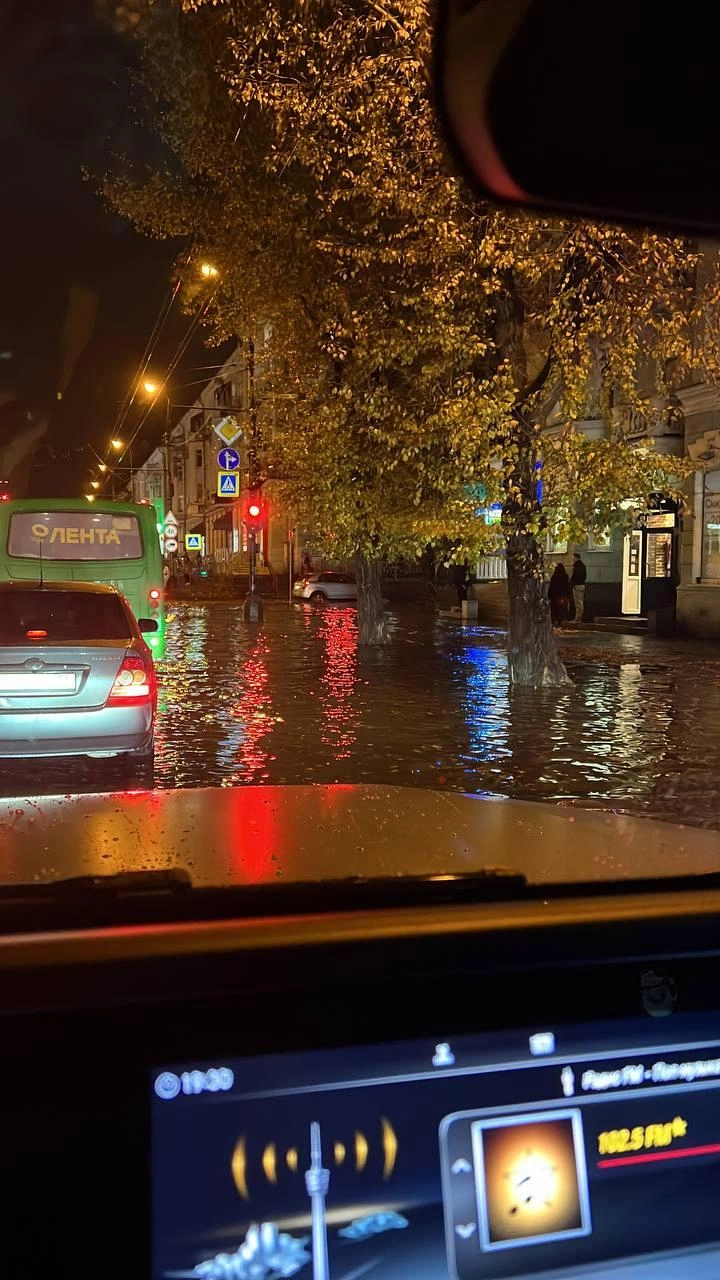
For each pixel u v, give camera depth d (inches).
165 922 55.4
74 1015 48.2
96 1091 47.7
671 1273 52.4
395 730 434.3
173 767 358.0
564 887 65.4
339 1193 49.4
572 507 522.6
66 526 647.8
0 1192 46.4
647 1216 53.0
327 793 102.8
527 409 503.5
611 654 741.3
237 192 580.1
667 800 306.8
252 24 441.7
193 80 487.8
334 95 412.5
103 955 50.1
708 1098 55.1
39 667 310.8
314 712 486.3
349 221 500.4
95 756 360.5
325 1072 50.2
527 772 348.8
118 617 336.5
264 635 994.1
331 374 592.7
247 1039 49.5
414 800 99.2
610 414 534.6
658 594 931.3
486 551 535.5
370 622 869.8
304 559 2025.1
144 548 659.4
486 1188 51.1
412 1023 51.5
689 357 478.6
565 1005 53.6
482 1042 52.3
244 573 2193.7
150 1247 47.0
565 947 54.5
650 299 453.4
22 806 95.0
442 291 432.1
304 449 653.9
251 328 730.8
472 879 62.8
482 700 523.8
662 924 56.4
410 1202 50.0
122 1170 47.4
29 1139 46.9
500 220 407.5
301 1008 50.3
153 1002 49.0
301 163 499.8
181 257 695.7
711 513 820.0
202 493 2839.6
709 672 637.9
